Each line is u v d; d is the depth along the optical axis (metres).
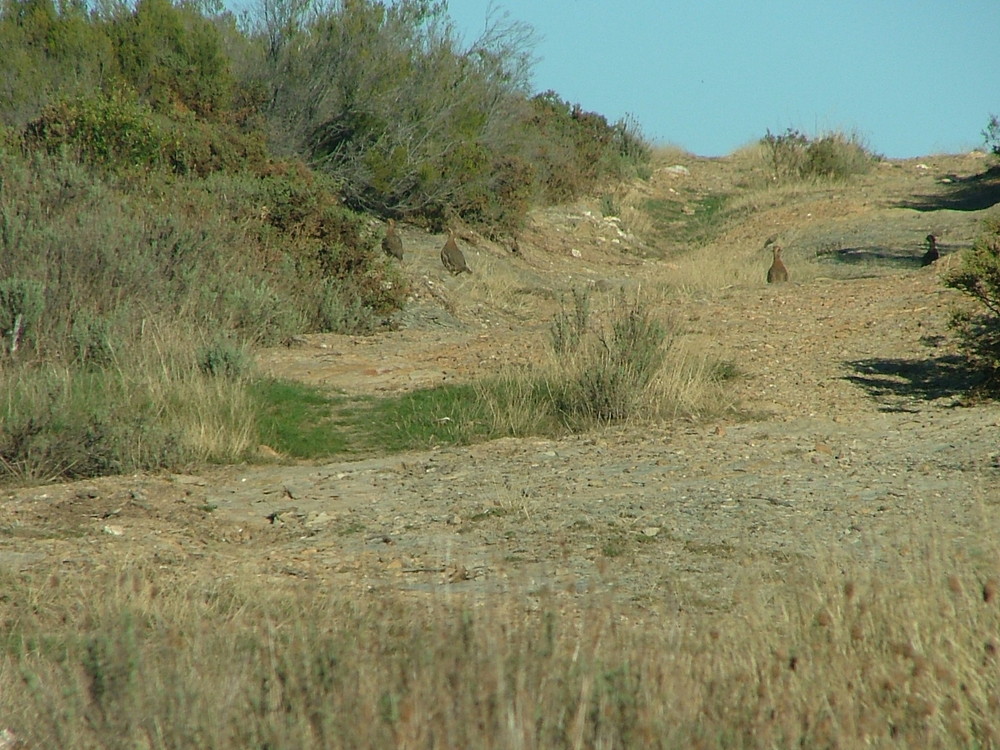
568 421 46.16
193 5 102.75
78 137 78.62
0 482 38.72
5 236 58.16
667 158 176.88
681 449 40.09
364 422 47.00
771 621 18.97
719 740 13.95
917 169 166.12
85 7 98.06
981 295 50.38
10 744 15.80
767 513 30.47
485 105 118.25
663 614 21.62
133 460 40.44
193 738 14.44
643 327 50.88
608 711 13.93
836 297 72.69
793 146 167.62
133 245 62.19
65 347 51.34
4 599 24.44
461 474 38.47
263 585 25.14
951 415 43.38
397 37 107.31
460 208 109.69
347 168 102.88
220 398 46.09
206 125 86.94
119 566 27.12
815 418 44.59
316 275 73.81
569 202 136.50
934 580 19.25
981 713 15.12
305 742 13.87
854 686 15.53
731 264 101.12
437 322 76.56
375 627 19.00
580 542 28.84
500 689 13.66
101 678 15.68
